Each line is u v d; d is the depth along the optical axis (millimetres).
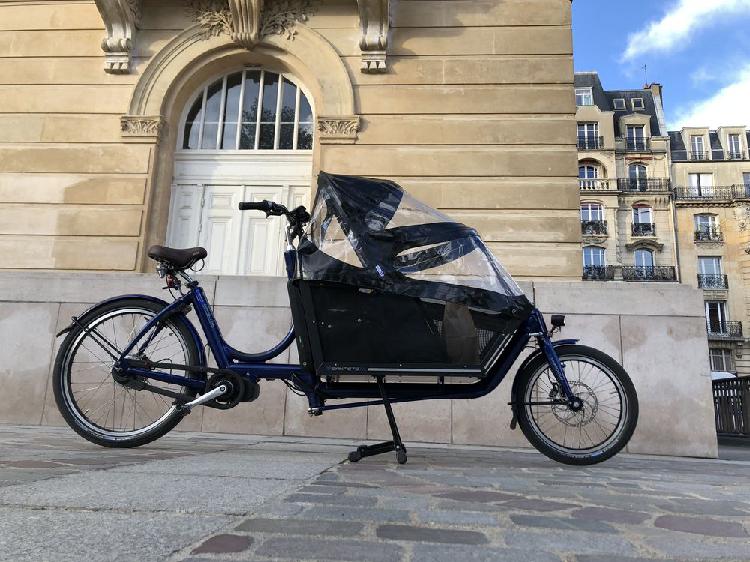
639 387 4191
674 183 36688
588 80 40469
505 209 6324
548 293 4398
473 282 2756
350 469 2301
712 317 33938
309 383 2762
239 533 1163
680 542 1246
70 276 4648
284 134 6914
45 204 6477
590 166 36750
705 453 4047
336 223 2816
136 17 6812
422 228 2844
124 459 2350
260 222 6719
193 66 6852
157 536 1109
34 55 6867
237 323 4434
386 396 2729
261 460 2504
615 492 1933
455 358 2676
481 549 1126
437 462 2746
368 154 6473
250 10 6691
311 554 1036
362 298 2705
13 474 1804
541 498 1749
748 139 37906
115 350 2977
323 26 6812
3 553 965
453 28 6773
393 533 1227
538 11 6793
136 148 6555
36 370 4508
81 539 1069
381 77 6668
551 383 2938
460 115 6566
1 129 6672
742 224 34500
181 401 2848
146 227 6367
